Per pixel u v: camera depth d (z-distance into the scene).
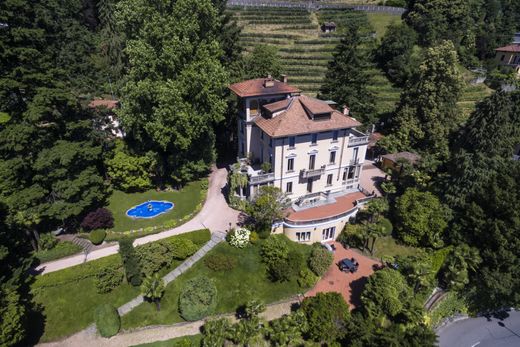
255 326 30.39
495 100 44.91
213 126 60.94
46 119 39.88
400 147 60.47
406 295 34.34
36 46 38.97
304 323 31.58
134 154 50.09
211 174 57.66
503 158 44.44
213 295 34.59
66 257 38.44
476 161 42.56
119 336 32.75
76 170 41.50
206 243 40.62
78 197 40.78
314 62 80.81
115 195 50.28
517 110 47.16
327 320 31.58
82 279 35.50
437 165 50.38
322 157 46.06
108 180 52.84
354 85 62.59
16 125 37.06
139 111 45.88
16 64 37.66
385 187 46.84
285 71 78.31
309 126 42.62
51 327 32.69
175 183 53.50
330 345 31.34
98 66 74.81
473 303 41.06
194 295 33.81
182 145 46.06
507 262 37.81
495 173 41.91
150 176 52.19
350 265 40.16
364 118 64.38
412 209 42.97
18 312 28.19
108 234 41.31
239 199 46.84
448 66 57.09
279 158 43.28
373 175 57.69
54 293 34.38
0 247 30.38
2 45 35.44
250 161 49.72
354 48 60.97
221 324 30.59
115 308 33.69
